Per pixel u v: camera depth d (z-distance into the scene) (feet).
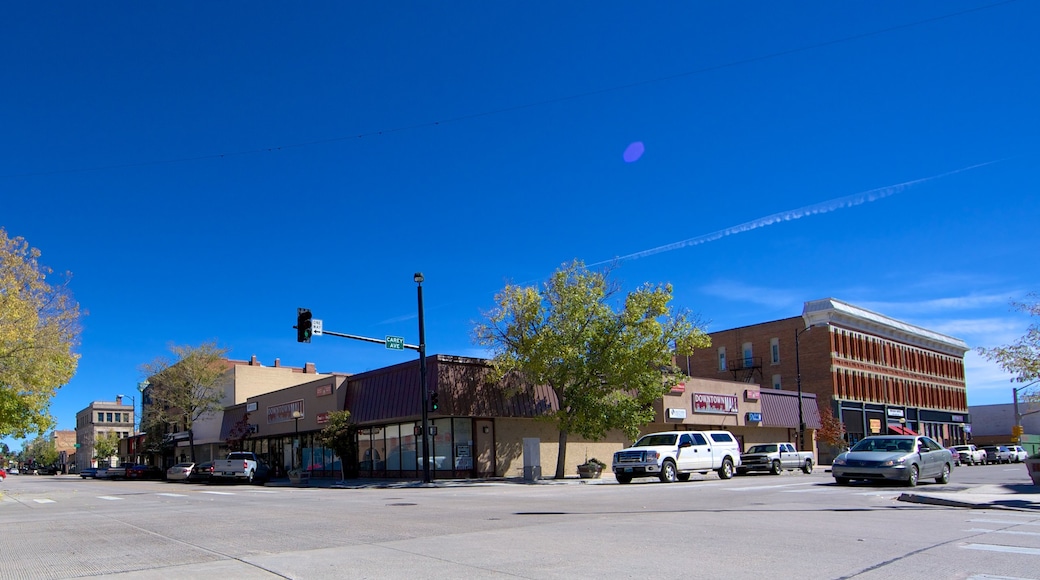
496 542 34.45
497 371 108.68
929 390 246.06
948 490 66.49
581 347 106.52
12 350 102.47
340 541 36.14
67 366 113.09
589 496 67.00
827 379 198.59
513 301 108.37
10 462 495.00
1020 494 59.77
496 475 115.55
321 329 88.28
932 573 26.23
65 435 511.40
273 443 170.91
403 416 115.03
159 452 221.46
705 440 99.04
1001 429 300.61
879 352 222.69
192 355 192.65
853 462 74.28
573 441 127.24
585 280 107.55
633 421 108.37
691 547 32.37
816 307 204.85
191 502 70.18
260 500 71.05
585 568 27.45
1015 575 25.85
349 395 133.08
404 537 37.04
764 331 212.64
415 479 118.32
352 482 117.91
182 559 31.65
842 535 36.19
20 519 53.83
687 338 108.68
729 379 217.56
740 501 58.49
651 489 77.20
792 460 118.21
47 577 27.94
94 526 46.91
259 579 26.63
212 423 205.46
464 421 114.11
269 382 207.31
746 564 28.07
